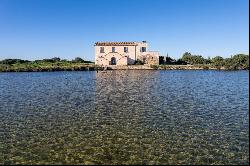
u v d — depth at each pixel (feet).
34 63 469.16
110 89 187.32
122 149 73.82
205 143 77.36
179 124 95.25
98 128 91.50
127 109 119.55
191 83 220.84
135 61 436.76
